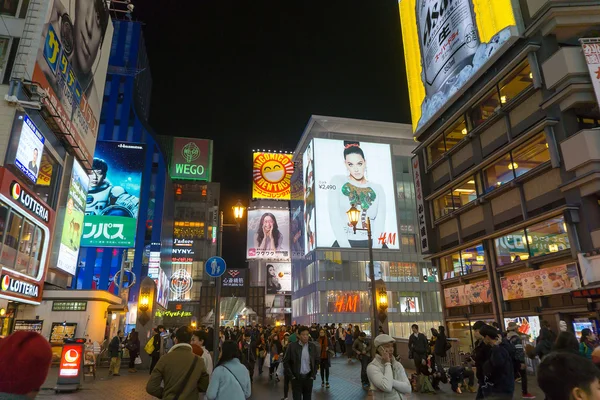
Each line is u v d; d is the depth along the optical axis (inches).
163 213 3427.7
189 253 4276.6
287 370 356.8
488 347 248.5
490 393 223.0
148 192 3395.7
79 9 1211.9
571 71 767.7
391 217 2787.9
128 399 493.4
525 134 874.1
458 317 1125.7
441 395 498.0
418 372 533.6
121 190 2603.3
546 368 90.1
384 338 214.1
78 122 1225.4
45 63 987.3
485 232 1035.3
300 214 3198.8
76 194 1286.9
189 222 4382.4
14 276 901.8
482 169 1049.5
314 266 2615.7
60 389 544.1
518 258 912.9
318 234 2645.2
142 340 874.1
